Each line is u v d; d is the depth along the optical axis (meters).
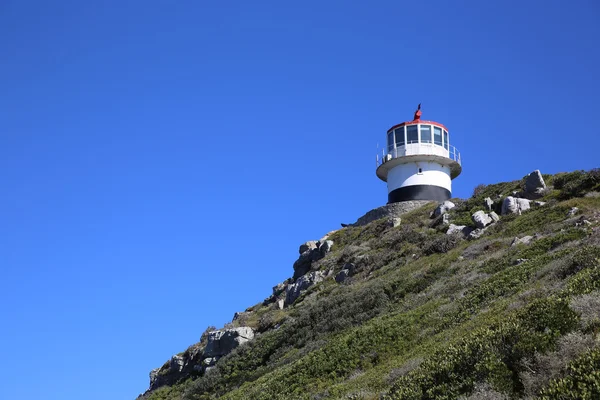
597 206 30.89
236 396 27.02
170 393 37.75
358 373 21.81
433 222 42.62
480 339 14.73
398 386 15.99
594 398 10.86
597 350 11.91
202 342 42.97
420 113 56.94
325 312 33.28
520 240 29.34
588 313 14.16
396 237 42.00
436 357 16.09
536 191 37.56
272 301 49.19
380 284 32.75
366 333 24.80
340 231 52.72
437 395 14.07
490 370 13.27
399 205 52.53
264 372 30.44
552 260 22.55
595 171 35.12
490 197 42.03
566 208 31.97
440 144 55.69
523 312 15.23
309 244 53.50
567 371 12.15
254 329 39.16
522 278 21.88
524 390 12.60
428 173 54.56
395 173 55.78
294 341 32.53
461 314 21.48
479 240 33.25
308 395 21.77
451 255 32.56
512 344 13.88
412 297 28.77
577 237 25.27
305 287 43.16
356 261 41.31
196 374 38.75
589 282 15.77
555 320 13.87
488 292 22.27
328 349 25.17
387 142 57.78
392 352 22.20
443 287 27.22
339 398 19.33
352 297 32.97
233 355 35.50
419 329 23.00
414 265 34.31
